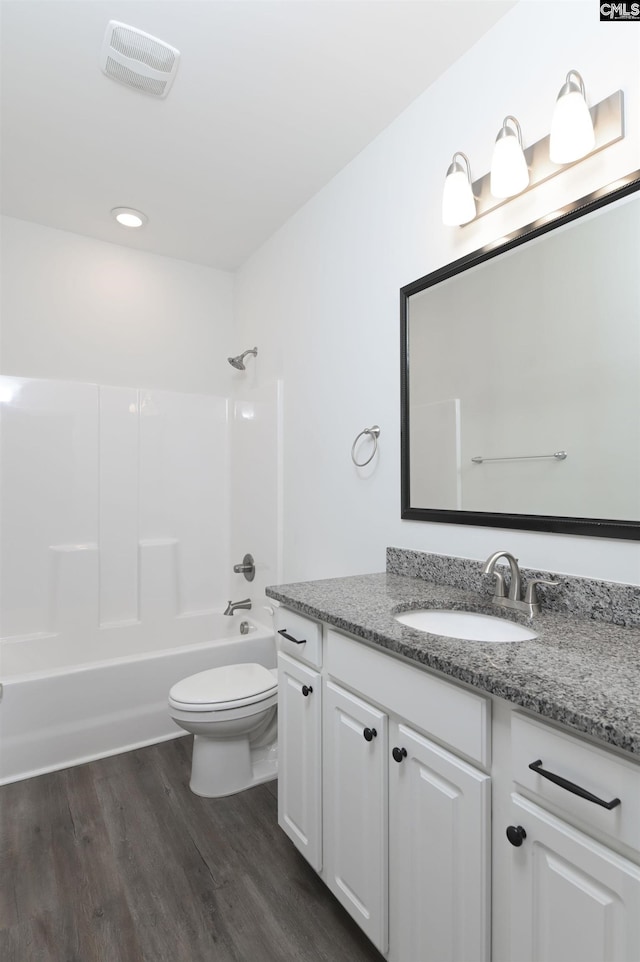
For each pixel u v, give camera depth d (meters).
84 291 2.84
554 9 1.31
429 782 1.01
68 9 1.43
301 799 1.47
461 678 0.88
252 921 1.36
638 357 1.11
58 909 1.40
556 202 1.30
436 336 1.66
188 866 1.56
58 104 1.79
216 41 1.53
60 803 1.89
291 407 2.58
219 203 2.46
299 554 2.48
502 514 1.43
